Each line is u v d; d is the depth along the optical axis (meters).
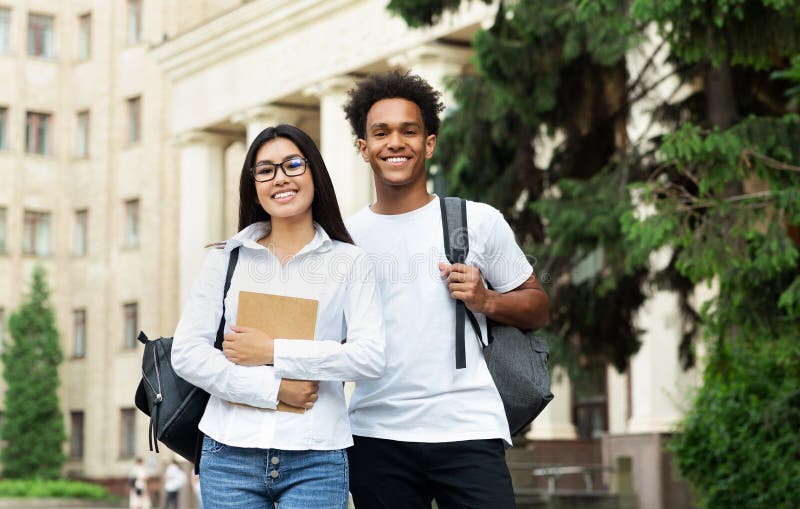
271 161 4.30
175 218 41.50
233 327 4.20
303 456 4.16
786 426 10.62
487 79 13.60
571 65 14.05
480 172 14.77
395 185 4.58
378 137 4.57
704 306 9.97
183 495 37.91
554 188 14.88
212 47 35.69
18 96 45.28
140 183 42.88
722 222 9.44
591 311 14.19
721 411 11.20
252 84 34.41
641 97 14.18
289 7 31.75
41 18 46.03
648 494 20.39
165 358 4.38
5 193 44.88
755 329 9.81
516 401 4.51
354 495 4.54
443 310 4.48
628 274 12.90
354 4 29.83
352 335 4.25
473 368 4.47
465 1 13.96
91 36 45.38
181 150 38.72
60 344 43.59
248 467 4.15
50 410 41.97
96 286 44.22
